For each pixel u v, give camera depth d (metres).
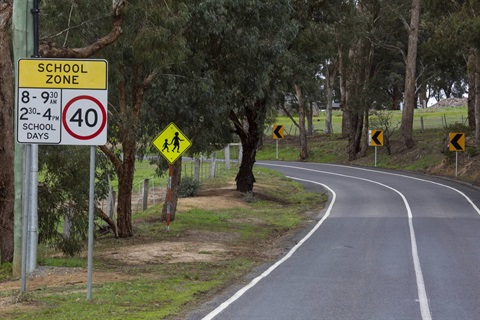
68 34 19.38
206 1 21.77
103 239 23.56
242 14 24.80
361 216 29.86
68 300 12.49
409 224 26.67
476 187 40.47
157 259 19.25
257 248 21.75
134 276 15.95
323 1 34.50
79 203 19.88
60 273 16.23
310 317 11.38
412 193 38.53
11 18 17.25
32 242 16.23
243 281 15.34
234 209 32.91
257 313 11.71
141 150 26.38
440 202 33.97
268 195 39.22
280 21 26.52
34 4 13.63
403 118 60.56
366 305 12.42
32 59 12.02
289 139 83.25
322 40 34.31
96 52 18.34
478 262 17.78
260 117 36.81
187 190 36.84
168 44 20.00
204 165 55.78
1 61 16.98
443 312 11.77
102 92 12.02
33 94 12.00
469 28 40.66
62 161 19.36
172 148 24.42
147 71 22.80
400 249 20.42
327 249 20.81
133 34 20.17
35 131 12.00
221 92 25.20
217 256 19.84
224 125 31.95
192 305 12.52
